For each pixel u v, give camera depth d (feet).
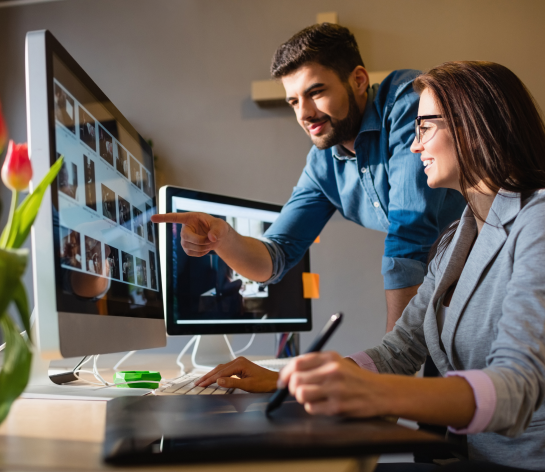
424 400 1.62
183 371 4.31
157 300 3.89
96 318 2.57
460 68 2.77
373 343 8.78
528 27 8.84
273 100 9.20
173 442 1.45
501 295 2.35
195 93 9.71
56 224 2.23
